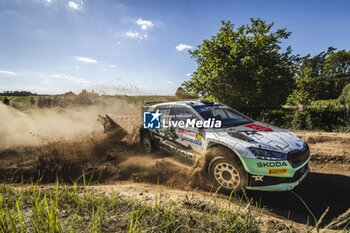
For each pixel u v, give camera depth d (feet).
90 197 6.84
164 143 13.98
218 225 5.41
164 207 6.18
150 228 5.09
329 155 14.25
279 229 5.88
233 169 9.18
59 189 7.72
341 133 20.63
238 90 27.71
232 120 12.52
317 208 8.54
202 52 30.55
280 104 33.55
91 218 5.56
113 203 6.34
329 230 6.22
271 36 27.25
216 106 13.56
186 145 11.93
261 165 8.46
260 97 29.30
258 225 5.60
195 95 32.71
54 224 4.80
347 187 10.22
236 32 29.25
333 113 24.34
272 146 8.93
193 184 10.65
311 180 11.18
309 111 25.98
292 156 8.72
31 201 6.34
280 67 27.63
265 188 8.52
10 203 6.12
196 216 5.84
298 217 7.80
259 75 26.20
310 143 17.43
